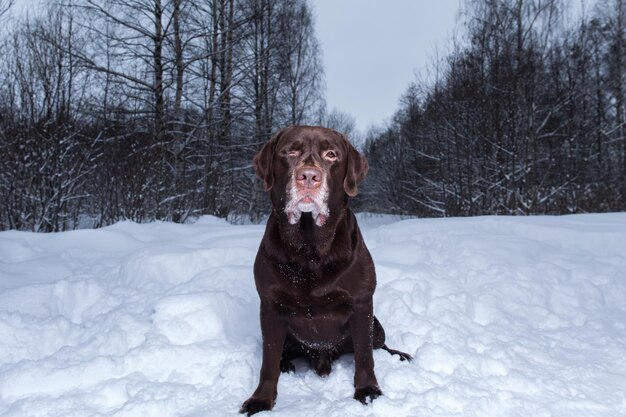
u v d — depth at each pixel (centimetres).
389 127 2842
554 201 1312
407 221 661
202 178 1223
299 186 219
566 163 1491
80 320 374
